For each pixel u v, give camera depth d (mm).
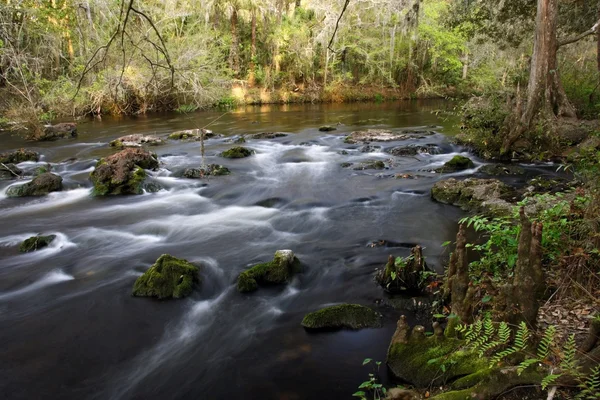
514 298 3285
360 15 33938
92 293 5688
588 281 4090
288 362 4238
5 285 5953
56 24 19969
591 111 15750
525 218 3229
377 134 16859
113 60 19547
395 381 3795
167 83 23188
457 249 3799
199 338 4707
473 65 30641
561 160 11945
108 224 8305
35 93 19547
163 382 4047
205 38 25781
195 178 11406
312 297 5492
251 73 32719
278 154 14305
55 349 4559
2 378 4133
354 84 37031
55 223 8375
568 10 17375
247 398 3807
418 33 33281
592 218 4492
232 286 5820
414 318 4879
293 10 33031
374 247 6926
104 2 15016
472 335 3344
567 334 3547
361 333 4648
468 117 14859
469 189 8820
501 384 3002
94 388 3996
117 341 4684
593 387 2582
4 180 11422
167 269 5676
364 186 10547
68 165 12867
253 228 8008
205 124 21203
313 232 7730
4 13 16734
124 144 15742
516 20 18688
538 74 12062
